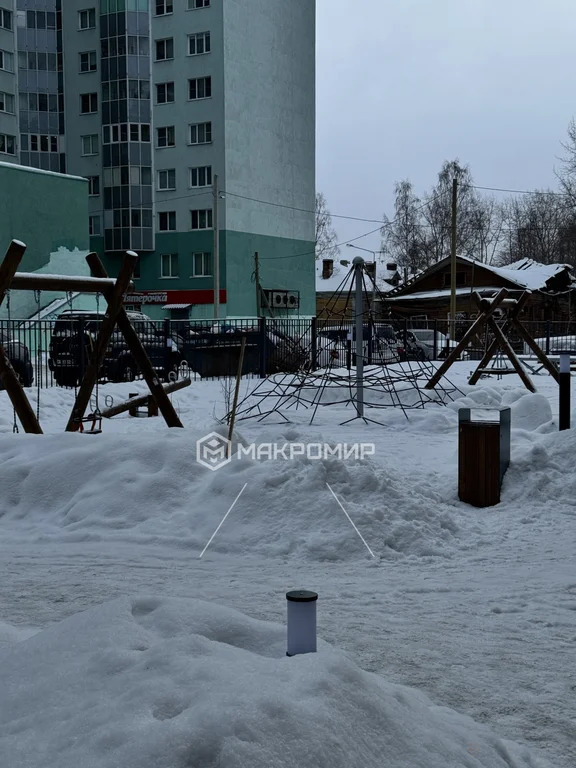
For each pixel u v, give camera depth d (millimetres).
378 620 5008
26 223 46312
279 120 62094
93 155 60906
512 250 91875
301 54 64250
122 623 3072
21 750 2201
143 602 3398
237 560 6691
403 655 4316
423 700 3445
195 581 5891
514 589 5828
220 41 56938
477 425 8578
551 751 3184
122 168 59406
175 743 2074
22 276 10211
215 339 26344
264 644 3209
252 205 59375
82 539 7246
